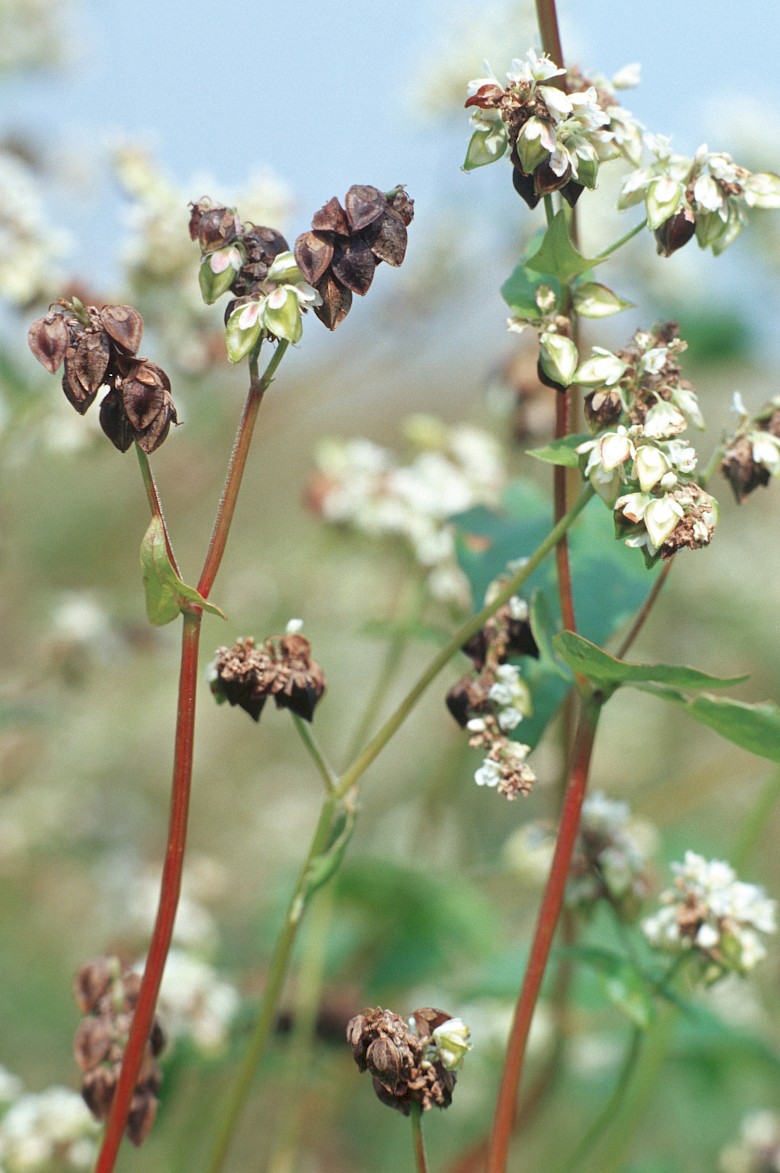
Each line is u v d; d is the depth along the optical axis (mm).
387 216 413
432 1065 416
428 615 850
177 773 425
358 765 456
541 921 435
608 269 924
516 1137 616
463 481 653
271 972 464
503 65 909
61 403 683
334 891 610
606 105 439
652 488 416
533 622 443
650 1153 739
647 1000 486
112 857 988
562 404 437
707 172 430
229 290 423
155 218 625
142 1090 454
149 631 875
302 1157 738
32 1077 841
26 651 963
